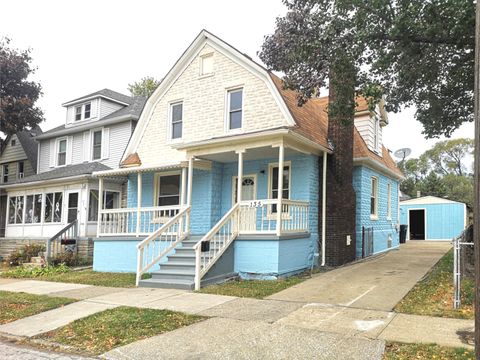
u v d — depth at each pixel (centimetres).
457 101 1265
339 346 537
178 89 1547
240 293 905
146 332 640
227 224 1163
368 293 848
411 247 1983
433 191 4144
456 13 858
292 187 1302
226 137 1198
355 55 978
